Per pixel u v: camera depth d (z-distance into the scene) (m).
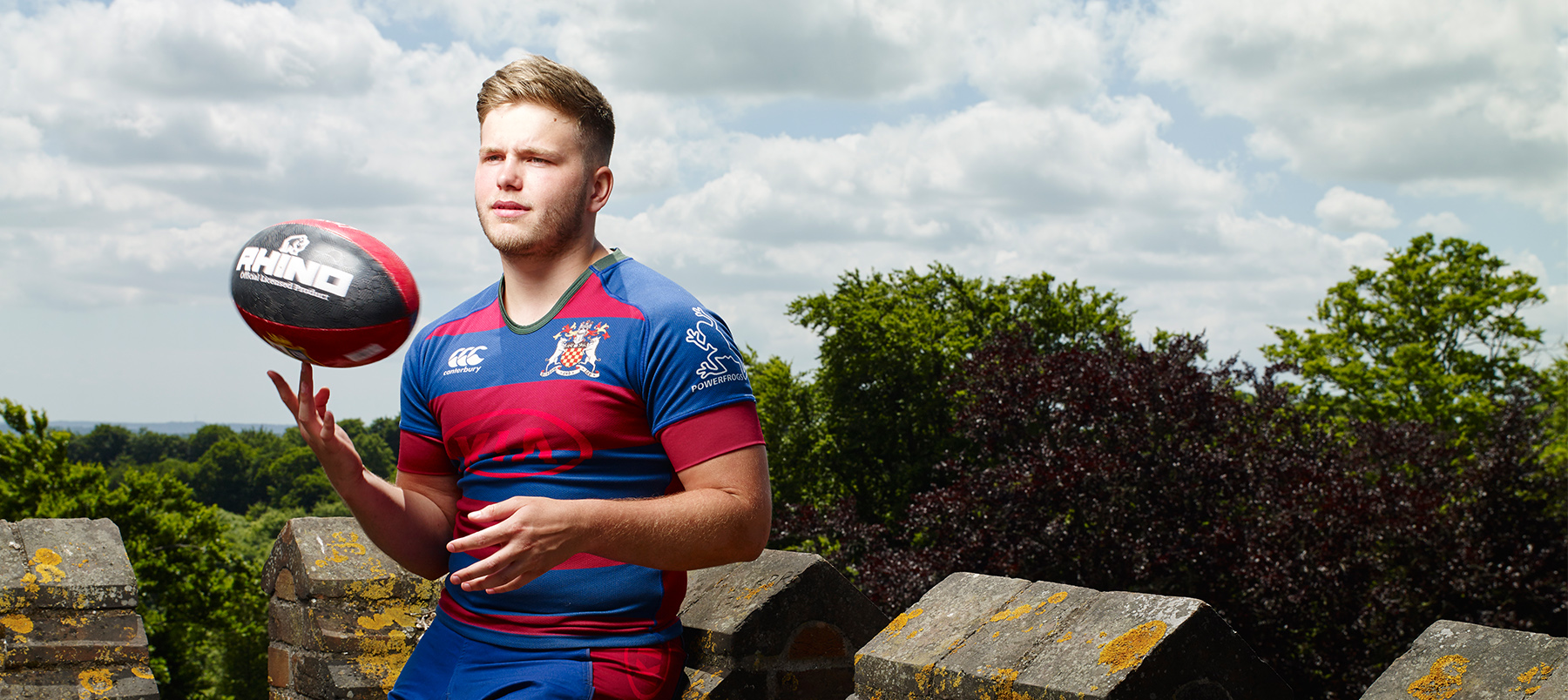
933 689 2.23
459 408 2.17
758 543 2.04
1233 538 18.02
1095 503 19.62
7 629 2.81
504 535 1.79
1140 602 2.16
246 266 2.14
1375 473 20.81
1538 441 19.53
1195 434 20.25
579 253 2.20
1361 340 38.06
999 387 23.59
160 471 133.75
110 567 2.98
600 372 2.05
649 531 1.89
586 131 2.19
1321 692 16.97
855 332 36.28
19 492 29.50
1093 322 38.09
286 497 129.62
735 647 2.61
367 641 3.33
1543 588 16.56
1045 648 2.15
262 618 32.12
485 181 2.18
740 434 2.04
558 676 2.06
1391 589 16.28
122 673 2.89
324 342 2.09
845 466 37.09
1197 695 2.03
